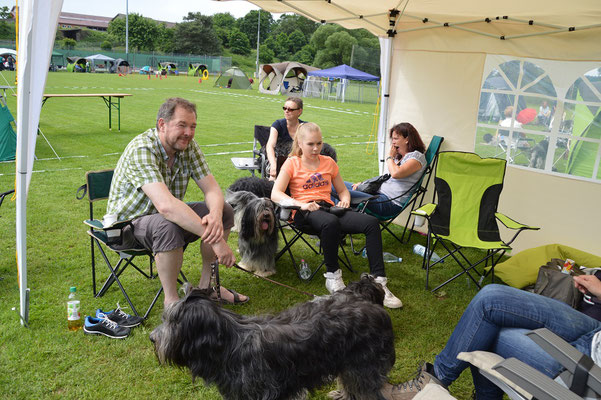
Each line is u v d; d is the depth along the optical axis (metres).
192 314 1.88
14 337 3.03
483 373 2.03
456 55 4.96
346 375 2.20
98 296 3.61
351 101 28.72
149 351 2.96
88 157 8.71
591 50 4.08
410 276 4.27
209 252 3.38
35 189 6.46
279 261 4.48
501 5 4.05
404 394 2.39
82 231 4.98
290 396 2.02
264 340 1.93
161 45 80.50
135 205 3.17
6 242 4.58
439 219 4.29
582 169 4.27
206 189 3.38
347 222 3.79
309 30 88.00
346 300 2.23
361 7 4.83
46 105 17.17
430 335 3.28
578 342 2.07
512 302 2.14
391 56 5.51
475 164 4.39
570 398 1.55
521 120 4.61
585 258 3.97
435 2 4.30
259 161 6.07
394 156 4.99
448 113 5.12
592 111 4.14
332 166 4.22
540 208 4.59
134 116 15.20
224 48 86.56
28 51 2.72
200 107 19.62
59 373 2.72
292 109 5.59
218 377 1.99
